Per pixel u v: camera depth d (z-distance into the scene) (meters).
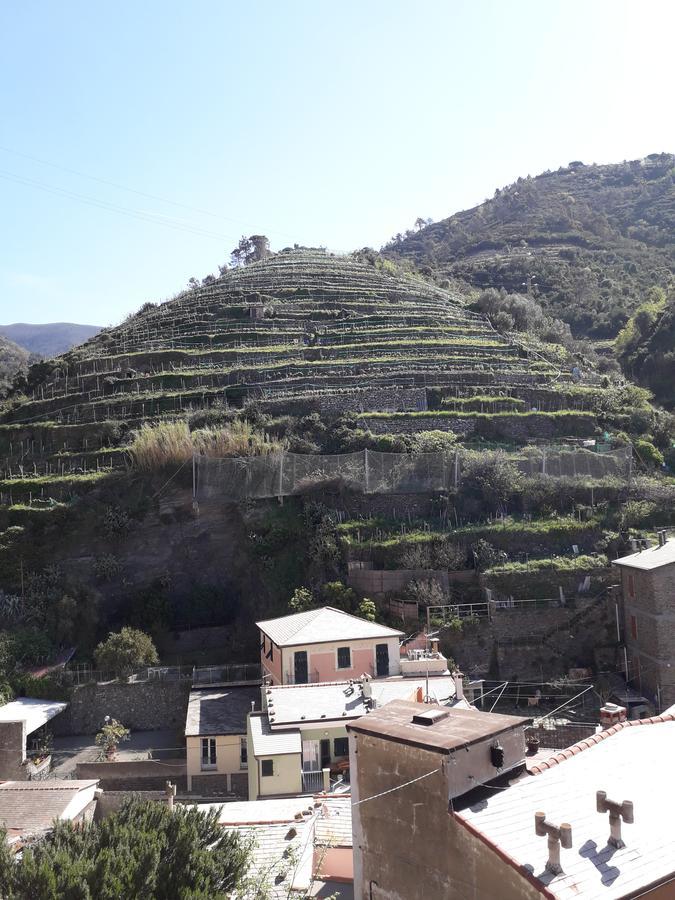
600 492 58.28
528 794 15.51
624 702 42.12
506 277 158.12
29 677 44.88
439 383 73.19
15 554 54.25
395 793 15.99
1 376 120.81
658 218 199.38
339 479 56.44
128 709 44.69
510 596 48.81
